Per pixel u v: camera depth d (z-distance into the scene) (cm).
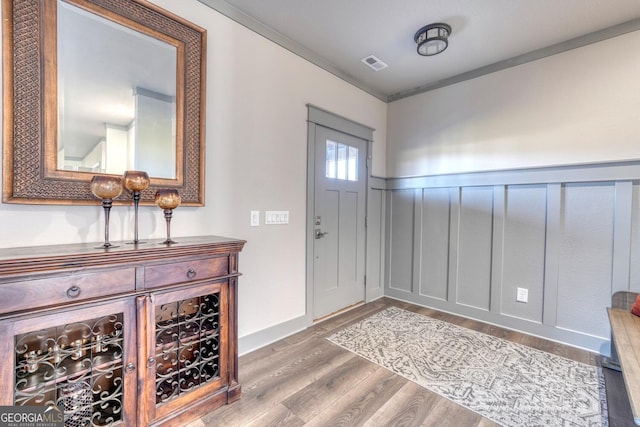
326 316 306
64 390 124
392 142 374
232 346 173
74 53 150
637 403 108
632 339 161
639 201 220
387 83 338
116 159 164
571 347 244
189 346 159
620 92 226
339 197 317
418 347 242
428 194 341
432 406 171
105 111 160
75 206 153
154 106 178
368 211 355
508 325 281
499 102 285
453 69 302
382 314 317
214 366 169
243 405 170
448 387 188
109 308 126
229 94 215
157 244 153
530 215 269
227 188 216
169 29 182
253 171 232
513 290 279
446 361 220
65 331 130
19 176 136
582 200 243
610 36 229
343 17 223
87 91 154
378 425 155
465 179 308
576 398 177
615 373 204
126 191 167
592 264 239
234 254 172
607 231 233
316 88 281
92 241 159
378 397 178
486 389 186
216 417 160
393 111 372
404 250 364
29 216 141
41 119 141
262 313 243
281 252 256
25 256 108
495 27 231
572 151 246
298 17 224
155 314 142
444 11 214
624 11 210
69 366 125
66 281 116
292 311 267
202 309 167
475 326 286
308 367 211
